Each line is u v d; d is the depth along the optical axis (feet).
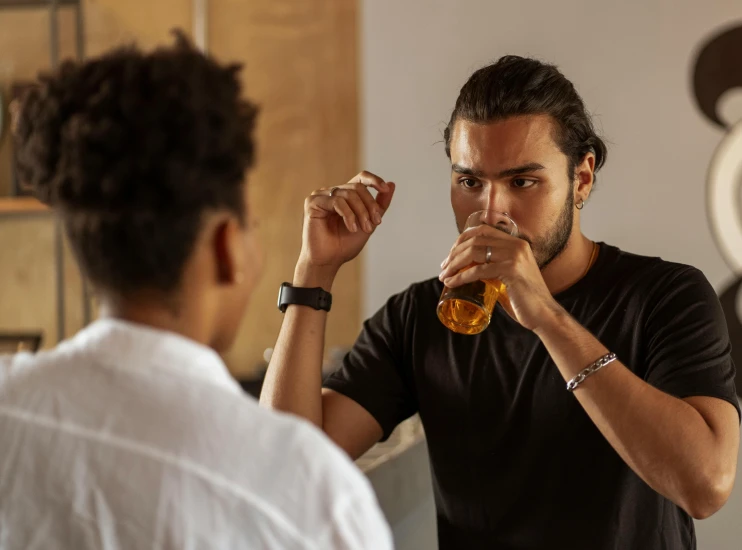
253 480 2.12
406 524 5.06
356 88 9.61
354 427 4.57
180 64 2.28
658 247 8.40
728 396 3.93
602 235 8.50
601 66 8.45
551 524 4.17
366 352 4.82
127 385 2.21
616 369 3.72
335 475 2.17
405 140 8.84
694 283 4.27
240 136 2.35
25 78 9.84
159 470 2.10
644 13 8.36
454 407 4.52
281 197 9.72
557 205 4.29
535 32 8.57
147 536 2.07
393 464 4.83
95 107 2.22
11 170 9.56
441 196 8.77
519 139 4.17
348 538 2.13
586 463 4.17
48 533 2.14
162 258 2.23
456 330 3.98
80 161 2.18
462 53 8.71
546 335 3.78
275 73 9.73
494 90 4.24
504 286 3.99
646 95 8.38
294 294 4.43
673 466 3.58
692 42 8.29
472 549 4.37
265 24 9.73
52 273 9.89
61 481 2.14
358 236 4.52
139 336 2.25
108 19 9.85
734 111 8.23
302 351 4.33
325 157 9.66
